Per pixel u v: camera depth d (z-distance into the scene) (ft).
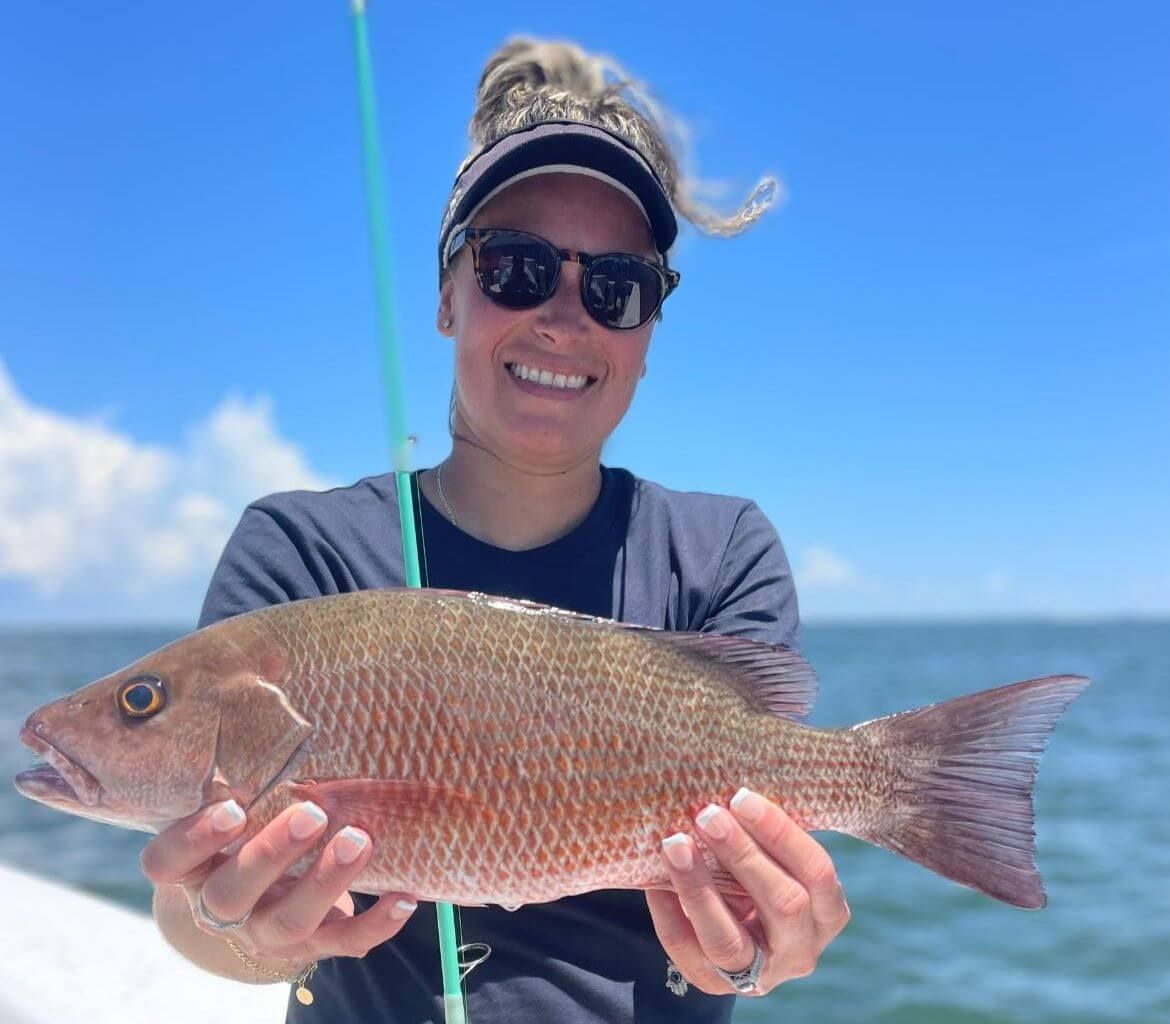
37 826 13.60
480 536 2.21
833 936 1.81
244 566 2.09
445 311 2.34
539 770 1.76
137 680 1.79
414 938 1.93
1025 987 7.31
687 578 2.21
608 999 1.87
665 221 2.14
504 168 2.03
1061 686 1.90
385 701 1.74
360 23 2.01
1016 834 1.88
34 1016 2.76
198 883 1.68
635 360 2.14
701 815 1.70
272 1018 2.80
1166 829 13.16
